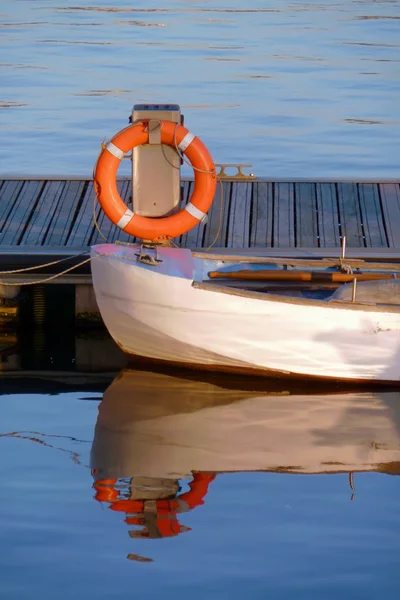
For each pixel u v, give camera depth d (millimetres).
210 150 28125
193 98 34219
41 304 17266
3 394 13945
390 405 13711
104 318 15219
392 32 47750
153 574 9320
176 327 14547
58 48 43000
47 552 9695
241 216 18469
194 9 54531
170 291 14312
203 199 15523
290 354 14414
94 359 15570
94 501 10734
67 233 17656
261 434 12594
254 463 11711
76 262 16453
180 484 11148
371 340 14242
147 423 12953
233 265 15789
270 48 43281
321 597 8969
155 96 34406
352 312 14109
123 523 10273
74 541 9914
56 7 55125
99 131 30281
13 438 12398
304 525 10234
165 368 15234
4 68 38812
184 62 40156
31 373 14852
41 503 10688
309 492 10977
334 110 32969
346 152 28203
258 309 14188
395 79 37500
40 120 31422
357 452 12039
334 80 37312
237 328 14375
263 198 19078
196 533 10086
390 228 18156
